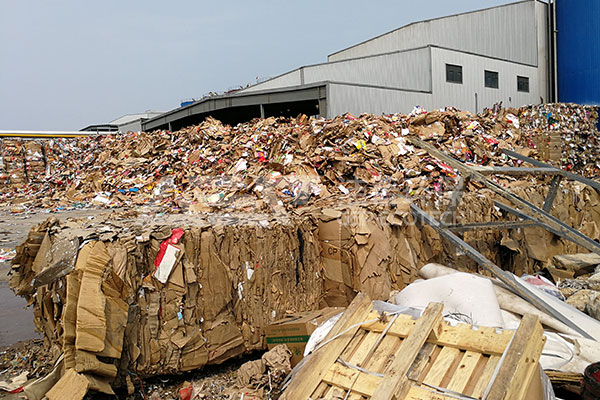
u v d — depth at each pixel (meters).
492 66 24.92
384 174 8.59
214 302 5.05
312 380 3.08
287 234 5.70
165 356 4.77
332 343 3.31
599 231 9.65
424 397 2.78
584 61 26.23
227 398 4.59
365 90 19.08
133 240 4.71
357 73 23.62
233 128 14.98
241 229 5.34
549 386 3.18
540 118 14.21
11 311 6.98
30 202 15.95
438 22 28.02
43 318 5.13
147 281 4.74
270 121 13.66
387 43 29.78
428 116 10.97
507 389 2.61
